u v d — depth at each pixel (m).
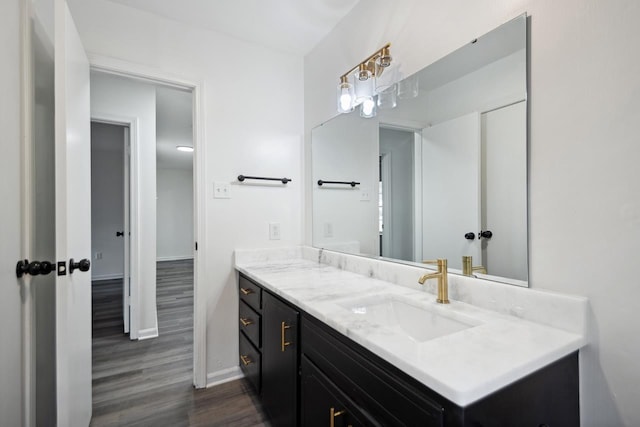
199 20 1.90
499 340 0.79
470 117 1.15
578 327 0.82
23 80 1.05
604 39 0.80
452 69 1.22
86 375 1.49
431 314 1.09
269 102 2.22
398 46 1.48
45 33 1.31
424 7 1.34
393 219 1.54
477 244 1.13
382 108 1.59
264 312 1.59
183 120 3.77
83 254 1.44
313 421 1.12
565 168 0.88
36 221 1.20
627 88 0.76
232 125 2.08
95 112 2.54
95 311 3.55
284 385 1.36
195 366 1.95
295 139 2.32
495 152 1.07
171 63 1.88
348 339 0.92
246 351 1.89
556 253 0.90
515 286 0.98
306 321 1.18
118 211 5.43
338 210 1.95
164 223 7.48
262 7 1.79
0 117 0.90
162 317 3.31
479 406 0.59
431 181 1.32
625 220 0.77
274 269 1.86
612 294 0.79
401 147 1.48
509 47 1.02
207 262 1.99
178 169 7.62
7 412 0.91
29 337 1.05
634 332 0.76
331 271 1.79
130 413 1.68
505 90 1.03
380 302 1.24
